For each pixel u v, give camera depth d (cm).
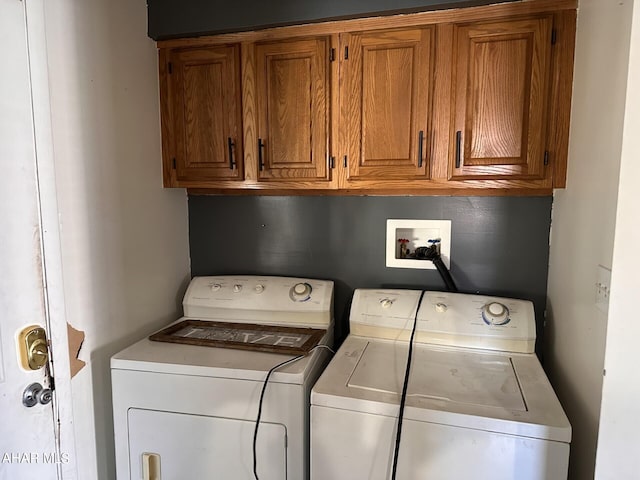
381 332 148
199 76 156
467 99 132
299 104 147
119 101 143
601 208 97
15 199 94
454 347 141
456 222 161
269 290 166
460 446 99
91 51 131
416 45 134
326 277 177
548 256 153
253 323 164
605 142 95
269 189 164
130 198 150
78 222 127
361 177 144
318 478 111
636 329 85
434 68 133
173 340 144
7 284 94
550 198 151
